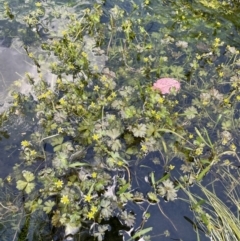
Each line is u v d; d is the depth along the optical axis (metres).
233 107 0.83
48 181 0.68
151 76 0.88
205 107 0.83
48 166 0.71
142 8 1.06
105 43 0.95
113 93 0.79
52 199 0.66
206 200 0.68
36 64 0.87
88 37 0.95
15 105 0.79
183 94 0.85
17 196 0.67
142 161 0.73
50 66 0.87
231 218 0.65
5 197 0.67
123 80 0.87
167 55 0.94
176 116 0.79
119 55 0.92
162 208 0.67
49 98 0.79
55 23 0.98
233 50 0.95
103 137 0.75
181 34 1.00
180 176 0.71
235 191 0.70
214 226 0.65
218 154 0.73
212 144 0.76
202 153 0.75
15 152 0.73
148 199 0.67
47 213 0.65
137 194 0.68
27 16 0.98
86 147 0.74
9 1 1.03
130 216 0.65
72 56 0.85
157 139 0.75
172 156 0.74
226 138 0.77
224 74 0.90
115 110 0.80
